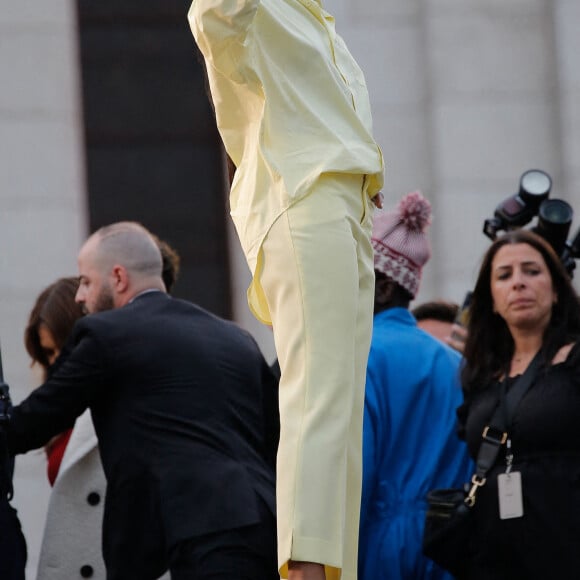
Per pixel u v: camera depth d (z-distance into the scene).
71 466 12.54
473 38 22.36
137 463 11.09
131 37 23.64
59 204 22.44
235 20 8.09
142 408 11.17
